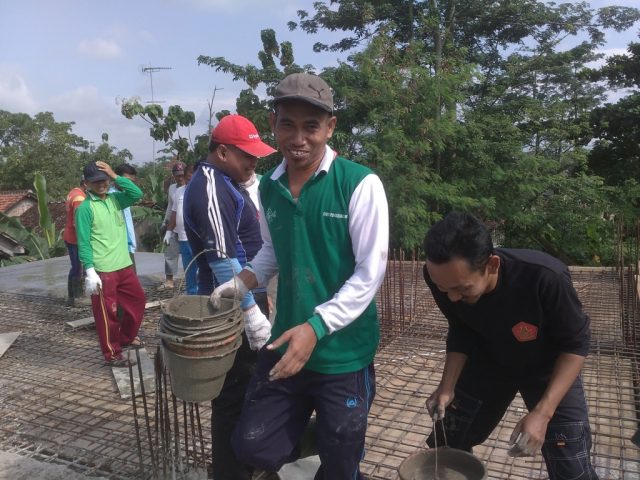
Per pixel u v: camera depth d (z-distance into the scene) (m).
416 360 4.33
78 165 38.31
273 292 3.51
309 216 1.80
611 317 5.22
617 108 16.28
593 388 3.68
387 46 13.06
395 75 12.40
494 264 1.69
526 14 15.31
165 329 1.91
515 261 1.74
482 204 13.04
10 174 36.34
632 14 15.05
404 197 12.08
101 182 4.26
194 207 2.36
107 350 4.31
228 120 2.46
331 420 1.85
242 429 1.93
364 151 12.46
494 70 16.11
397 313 5.50
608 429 3.12
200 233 2.37
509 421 3.26
